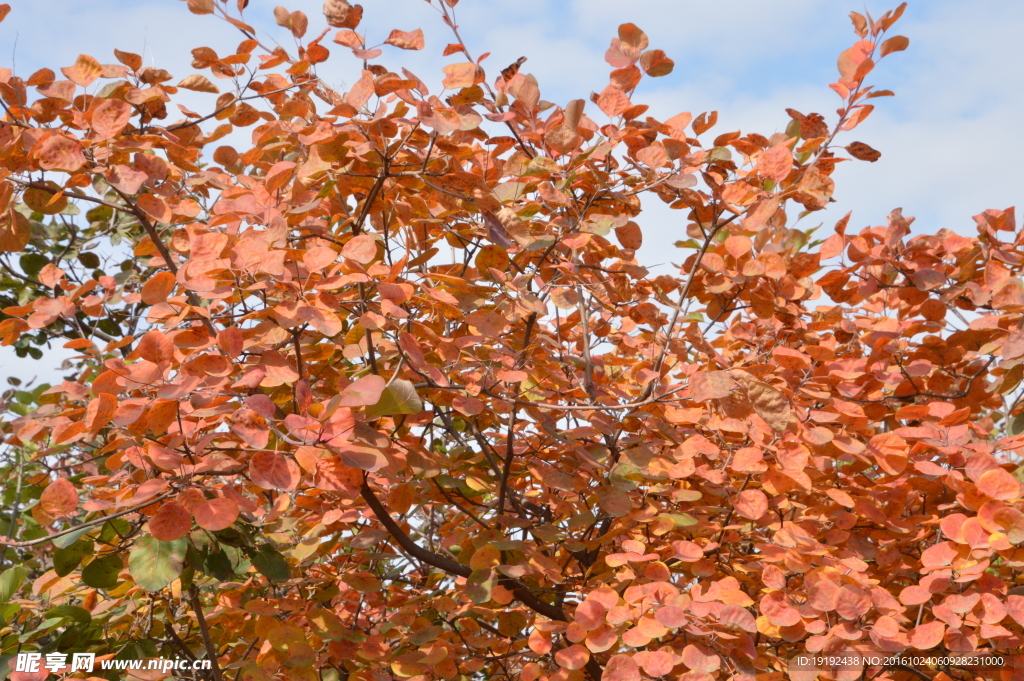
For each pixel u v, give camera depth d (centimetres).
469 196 261
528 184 307
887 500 274
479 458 312
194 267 215
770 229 291
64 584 287
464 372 278
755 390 227
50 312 279
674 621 213
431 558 270
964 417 255
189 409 216
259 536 278
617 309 328
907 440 272
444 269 311
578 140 288
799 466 233
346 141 255
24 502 368
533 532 261
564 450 284
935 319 309
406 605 304
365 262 222
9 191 237
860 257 289
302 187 260
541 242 267
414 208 283
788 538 249
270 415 193
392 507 256
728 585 229
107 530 247
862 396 294
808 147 305
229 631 315
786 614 222
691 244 325
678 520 254
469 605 301
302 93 297
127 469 272
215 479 308
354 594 329
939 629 213
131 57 281
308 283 229
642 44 287
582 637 225
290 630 249
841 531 264
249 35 280
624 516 260
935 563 228
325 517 270
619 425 286
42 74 250
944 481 252
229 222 258
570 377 317
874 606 221
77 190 347
